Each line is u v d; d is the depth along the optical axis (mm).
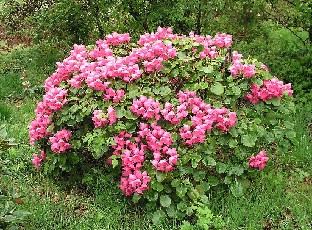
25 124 2434
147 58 1789
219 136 1754
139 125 1718
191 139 1657
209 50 1836
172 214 1671
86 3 2994
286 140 1886
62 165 1856
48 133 1893
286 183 1906
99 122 1703
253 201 1793
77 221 1720
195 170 1712
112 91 1715
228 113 1759
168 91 1743
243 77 1784
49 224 1689
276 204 1772
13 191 1517
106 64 1760
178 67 1781
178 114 1673
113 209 1748
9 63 3258
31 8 3191
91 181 1886
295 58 2963
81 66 1817
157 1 2863
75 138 1873
